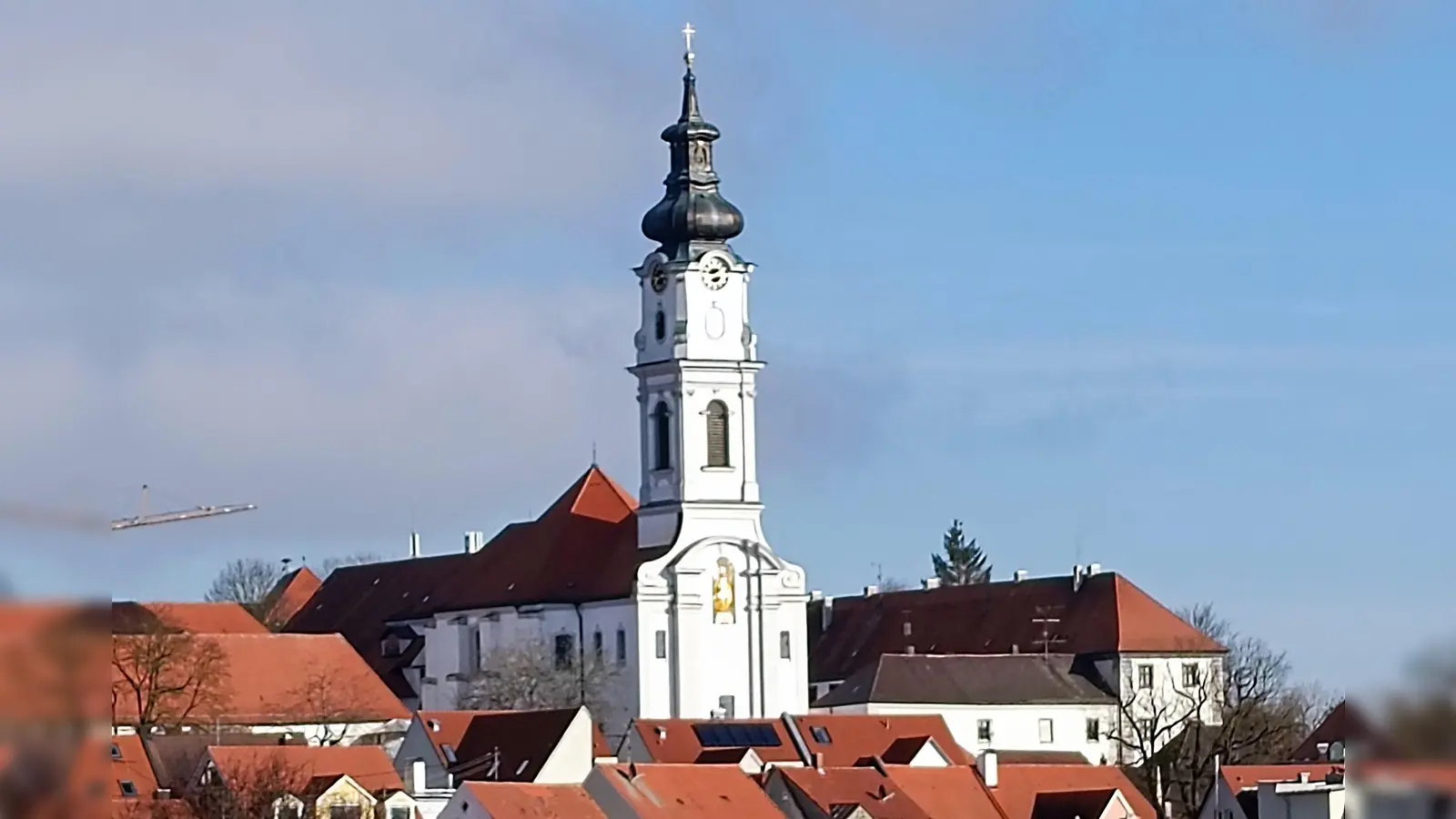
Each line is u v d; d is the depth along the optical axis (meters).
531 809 168.50
